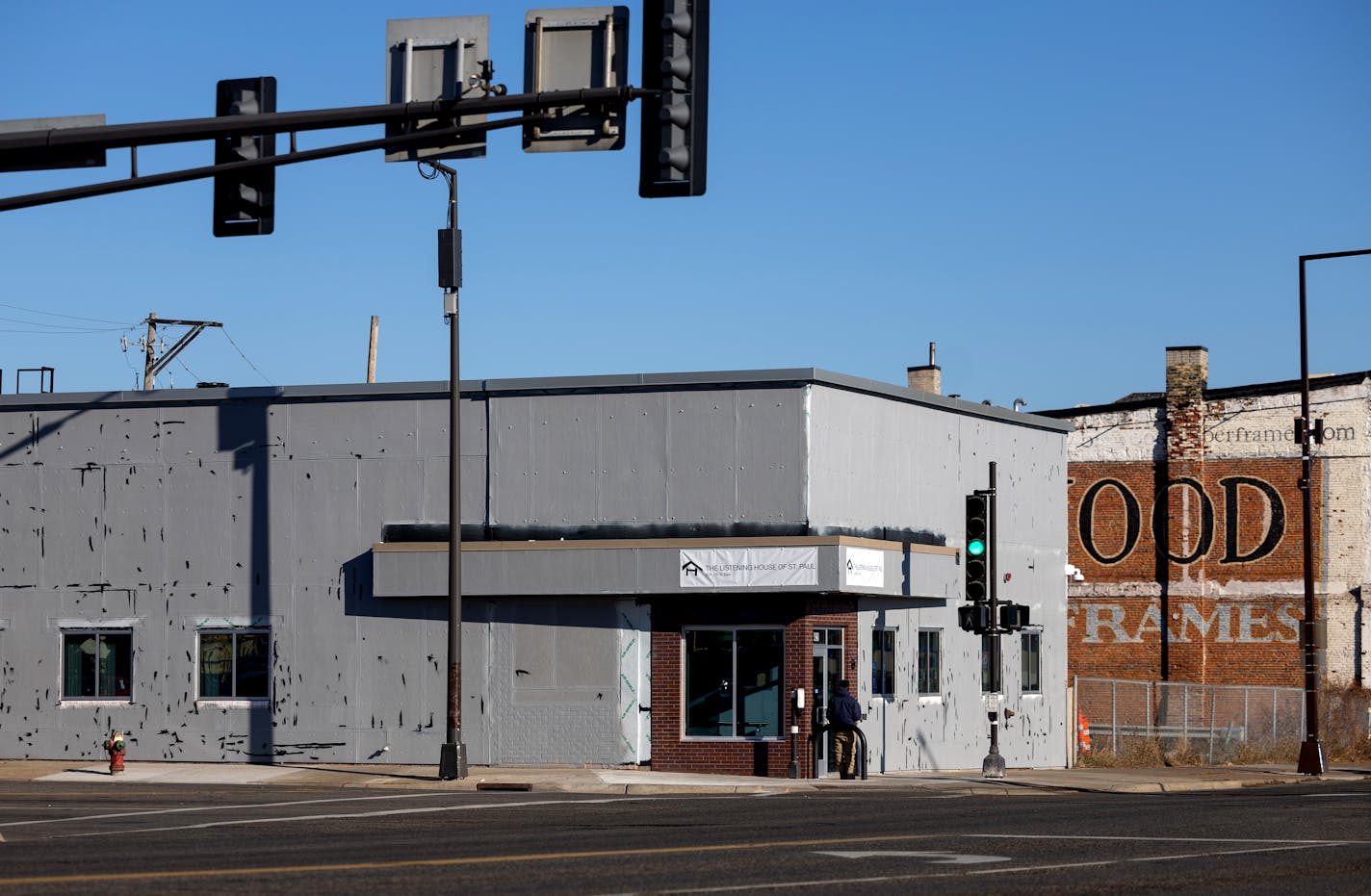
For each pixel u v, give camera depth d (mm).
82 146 15148
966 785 30266
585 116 14656
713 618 32062
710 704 32094
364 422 33594
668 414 32406
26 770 32219
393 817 21344
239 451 34031
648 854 15891
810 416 31828
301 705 33312
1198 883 13656
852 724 31219
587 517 32562
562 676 32531
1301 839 18125
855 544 31422
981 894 12781
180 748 33688
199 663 33875
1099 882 13688
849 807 23656
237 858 15555
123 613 34156
